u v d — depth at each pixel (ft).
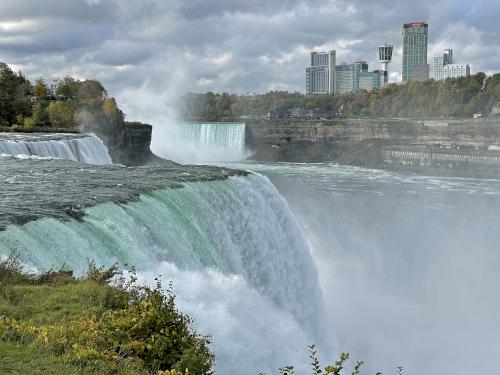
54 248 57.72
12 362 31.04
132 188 83.76
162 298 41.60
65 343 34.42
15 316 39.45
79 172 105.40
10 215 62.95
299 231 108.58
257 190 101.24
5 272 47.32
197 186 89.35
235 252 85.51
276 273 95.76
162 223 72.13
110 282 49.08
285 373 34.91
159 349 35.96
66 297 43.55
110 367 32.42
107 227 64.80
